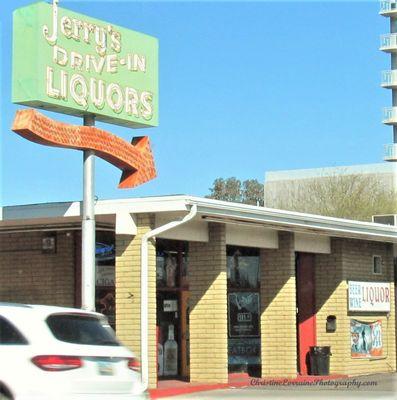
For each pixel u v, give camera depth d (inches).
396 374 944.3
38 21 630.5
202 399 670.5
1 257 836.6
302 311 936.3
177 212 690.2
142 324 689.6
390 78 2908.5
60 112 666.8
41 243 817.5
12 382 399.9
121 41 704.4
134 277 700.0
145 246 695.1
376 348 965.8
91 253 660.1
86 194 664.4
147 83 727.1
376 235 895.7
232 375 858.1
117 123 713.0
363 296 943.0
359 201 2055.9
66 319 428.5
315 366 896.9
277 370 842.2
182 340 836.0
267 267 858.1
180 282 840.3
